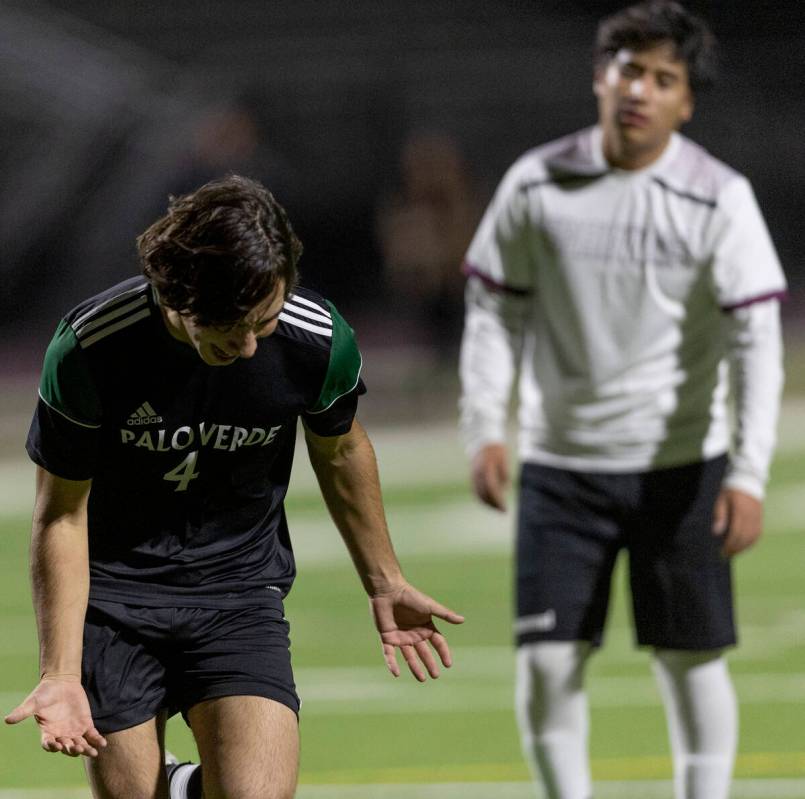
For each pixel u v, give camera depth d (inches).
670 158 629.3
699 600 626.5
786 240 2925.7
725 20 2915.8
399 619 488.4
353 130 2923.2
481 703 880.9
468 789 709.3
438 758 766.5
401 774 737.6
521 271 652.7
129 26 2940.5
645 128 618.2
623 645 1020.5
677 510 629.3
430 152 2246.6
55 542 452.8
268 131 2903.5
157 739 471.2
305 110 2933.1
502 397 664.4
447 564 1320.1
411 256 2236.7
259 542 487.2
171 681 478.9
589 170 634.2
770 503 1567.4
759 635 1042.7
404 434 2121.1
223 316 392.2
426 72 2962.6
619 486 629.9
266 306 398.3
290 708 464.1
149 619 470.6
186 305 394.3
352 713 865.5
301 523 1537.9
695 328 632.4
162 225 402.0
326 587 1242.6
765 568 1277.1
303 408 459.2
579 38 2979.8
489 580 1250.6
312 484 1756.9
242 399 447.8
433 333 2245.3
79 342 437.1
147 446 451.2
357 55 2962.6
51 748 430.9
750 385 617.0
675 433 631.2
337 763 760.3
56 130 2864.2
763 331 618.5
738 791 693.9
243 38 2970.0
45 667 445.4
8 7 2874.0
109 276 2778.1
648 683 917.2
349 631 1085.8
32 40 2866.6
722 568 631.2
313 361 449.7
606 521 633.0
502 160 2947.8
